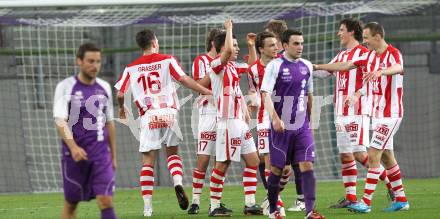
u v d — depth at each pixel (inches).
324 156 2055.9
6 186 2048.5
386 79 1188.5
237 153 1171.9
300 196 1254.3
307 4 1900.8
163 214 1266.0
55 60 2118.6
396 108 1191.6
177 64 1218.6
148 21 1932.8
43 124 2118.6
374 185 1193.4
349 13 1918.1
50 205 1524.4
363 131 1241.4
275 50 1207.6
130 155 2082.9
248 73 1242.6
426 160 2107.5
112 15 1914.4
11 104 2110.0
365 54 1198.9
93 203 1517.0
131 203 1519.4
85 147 850.8
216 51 1214.3
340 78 1254.3
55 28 2118.6
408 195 1502.2
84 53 840.9
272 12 1937.7
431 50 2127.2
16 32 2110.0
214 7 1925.4
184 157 2091.5
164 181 1994.3
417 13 2098.9
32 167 2106.3
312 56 2075.5
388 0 1895.9
